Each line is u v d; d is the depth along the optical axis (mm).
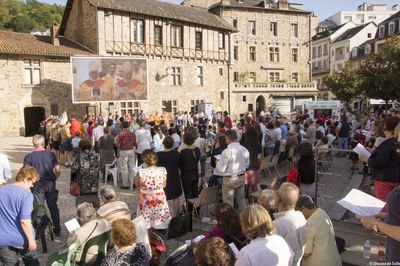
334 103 25828
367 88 28656
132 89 26500
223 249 2928
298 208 4367
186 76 32719
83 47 28359
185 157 7391
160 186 5816
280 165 12922
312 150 7027
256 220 3307
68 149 14133
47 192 6715
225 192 6938
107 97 25484
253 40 42406
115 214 4824
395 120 5375
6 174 6723
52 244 6570
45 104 25578
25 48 24469
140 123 11406
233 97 37500
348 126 14867
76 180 6727
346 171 9820
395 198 2844
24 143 21344
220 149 8555
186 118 26281
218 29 35219
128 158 10508
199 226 7086
